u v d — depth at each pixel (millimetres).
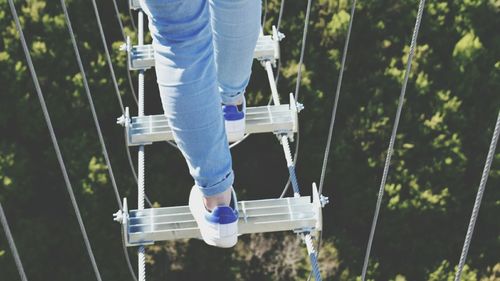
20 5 15648
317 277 4684
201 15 2871
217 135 3148
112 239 15430
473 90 15977
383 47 16109
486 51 15961
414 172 15781
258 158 16219
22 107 15477
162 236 4859
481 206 15719
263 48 6480
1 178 15094
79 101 15664
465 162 15656
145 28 16016
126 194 15602
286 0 16188
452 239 15727
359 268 15648
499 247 15562
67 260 15398
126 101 16031
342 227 15977
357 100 16031
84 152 15555
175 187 15852
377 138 15859
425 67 16078
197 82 2953
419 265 15703
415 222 15727
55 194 15445
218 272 15578
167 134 5773
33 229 15164
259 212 4914
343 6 16047
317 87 16109
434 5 16125
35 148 15680
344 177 15961
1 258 14930
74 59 15695
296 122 5746
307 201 4973
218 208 3660
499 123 2742
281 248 15609
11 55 15508
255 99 16141
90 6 15898
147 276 15391
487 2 16031
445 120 15797
